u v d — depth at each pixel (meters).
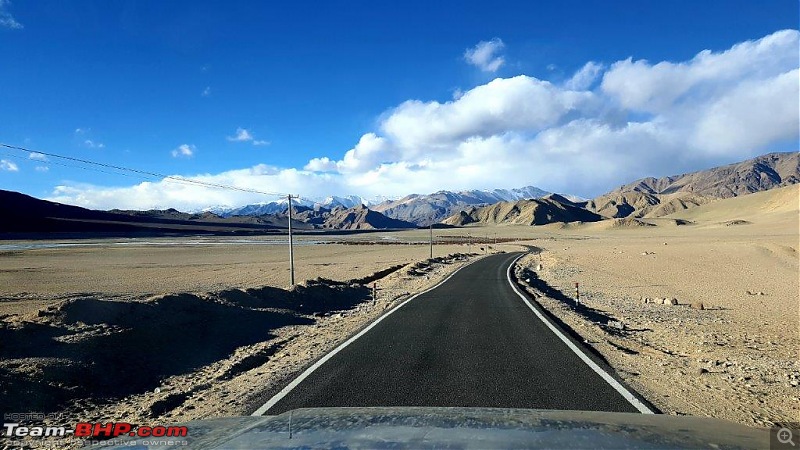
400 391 6.90
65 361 7.75
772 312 19.22
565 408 6.10
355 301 20.84
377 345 10.41
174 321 11.34
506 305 17.86
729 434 3.69
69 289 25.20
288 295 17.77
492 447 3.27
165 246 87.38
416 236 166.12
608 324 15.17
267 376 7.97
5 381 6.60
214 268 43.44
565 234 177.62
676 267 43.00
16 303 18.31
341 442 3.43
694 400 6.66
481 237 154.50
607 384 7.27
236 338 11.69
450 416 4.20
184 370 8.81
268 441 3.51
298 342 11.27
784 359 10.36
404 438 3.49
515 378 7.61
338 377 7.70
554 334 11.79
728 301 23.09
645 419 4.10
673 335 13.25
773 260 47.28
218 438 3.75
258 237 149.38
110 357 8.49
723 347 11.51
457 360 8.92
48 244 92.06
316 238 142.25
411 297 20.81
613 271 40.38
